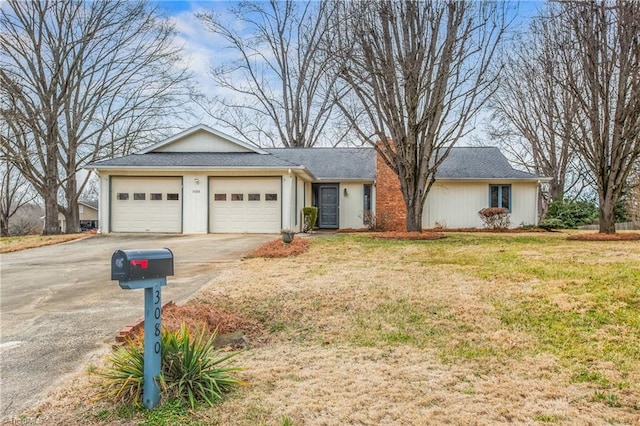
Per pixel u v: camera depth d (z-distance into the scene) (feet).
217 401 11.05
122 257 9.99
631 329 16.42
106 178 53.67
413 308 20.03
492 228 62.23
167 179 53.78
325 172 68.64
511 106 95.14
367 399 11.25
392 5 42.88
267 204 53.11
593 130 44.75
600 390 11.84
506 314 18.75
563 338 16.03
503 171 66.54
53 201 76.79
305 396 11.43
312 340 16.75
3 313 19.90
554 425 9.86
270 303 21.29
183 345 11.58
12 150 72.02
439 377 12.78
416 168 46.88
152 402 10.56
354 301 21.25
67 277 28.84
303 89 109.60
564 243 40.57
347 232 59.11
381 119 45.85
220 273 28.45
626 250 34.30
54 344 15.55
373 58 44.04
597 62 41.86
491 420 10.11
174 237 49.34
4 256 39.22
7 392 11.68
